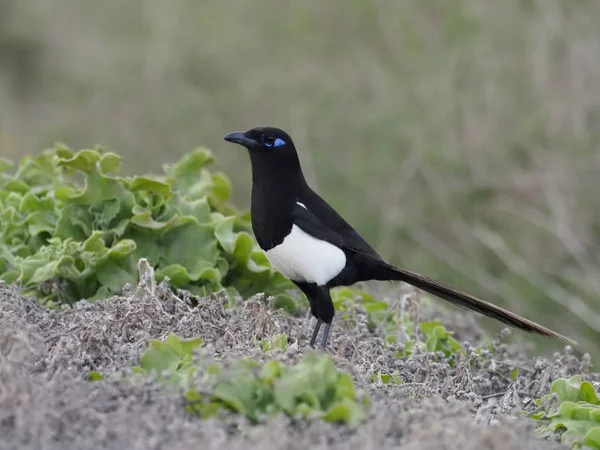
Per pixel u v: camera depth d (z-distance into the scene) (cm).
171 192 1125
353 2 2492
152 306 932
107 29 2795
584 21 2128
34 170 1218
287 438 660
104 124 2523
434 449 668
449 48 2294
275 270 1125
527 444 710
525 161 2055
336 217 1034
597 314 1775
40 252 1073
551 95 2084
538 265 1892
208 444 654
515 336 1672
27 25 2819
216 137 2422
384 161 2173
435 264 1959
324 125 2309
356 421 696
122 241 1066
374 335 1109
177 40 2600
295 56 2500
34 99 2736
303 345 988
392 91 2269
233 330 927
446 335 1089
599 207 1928
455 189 2050
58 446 666
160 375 775
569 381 861
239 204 2314
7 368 706
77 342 830
